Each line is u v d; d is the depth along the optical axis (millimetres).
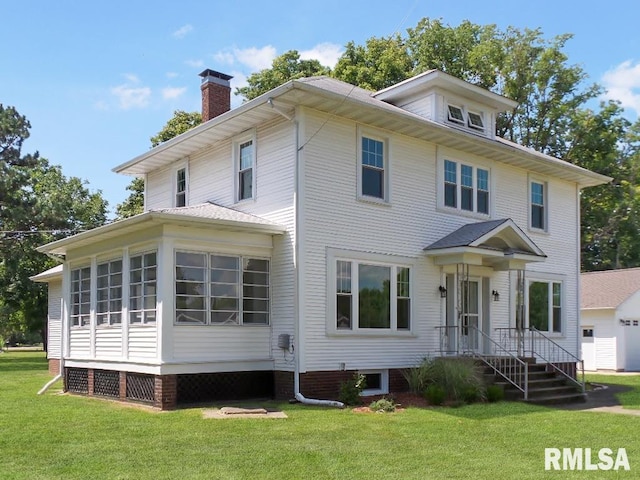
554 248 22203
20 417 12547
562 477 8500
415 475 8430
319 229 15547
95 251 16812
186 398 14531
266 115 16094
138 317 14945
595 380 24188
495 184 20250
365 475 8383
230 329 14953
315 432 11062
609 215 42812
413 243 17578
